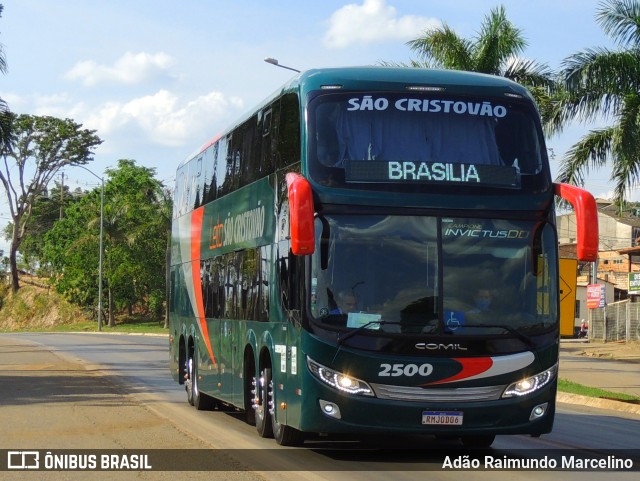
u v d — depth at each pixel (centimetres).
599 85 2420
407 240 1173
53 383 2494
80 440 1391
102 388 2344
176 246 2166
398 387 1145
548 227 1210
